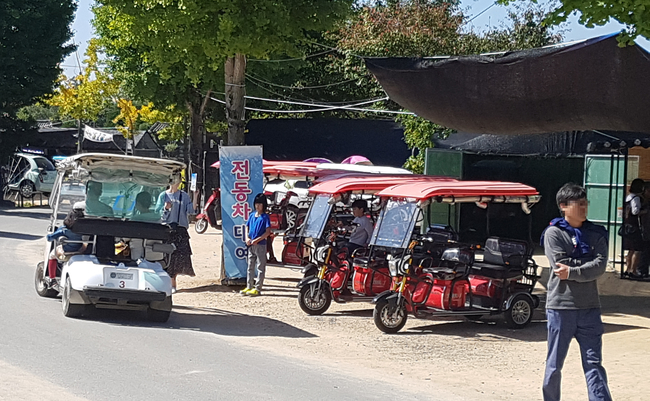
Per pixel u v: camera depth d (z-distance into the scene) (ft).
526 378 29.43
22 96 122.01
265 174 64.13
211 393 24.09
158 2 47.34
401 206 40.19
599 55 37.29
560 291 21.95
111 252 37.88
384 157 104.42
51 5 121.08
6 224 89.45
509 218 78.13
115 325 34.78
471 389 27.43
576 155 73.05
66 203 45.01
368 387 26.76
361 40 93.45
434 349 34.65
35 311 36.50
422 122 77.30
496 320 42.47
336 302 44.50
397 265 38.34
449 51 89.10
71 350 28.78
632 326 39.24
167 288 35.91
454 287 38.99
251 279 47.96
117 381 24.81
